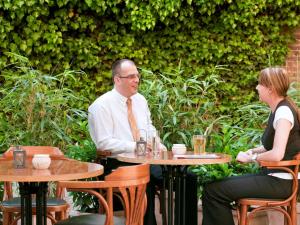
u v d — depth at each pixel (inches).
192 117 315.0
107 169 258.7
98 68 425.7
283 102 230.4
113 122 261.7
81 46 417.7
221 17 433.7
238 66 445.1
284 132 224.2
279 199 228.2
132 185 175.8
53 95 299.0
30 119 290.7
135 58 430.0
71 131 314.0
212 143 308.7
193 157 223.6
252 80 446.0
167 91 319.0
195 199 256.7
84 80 422.6
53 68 416.2
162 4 414.3
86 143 291.3
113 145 254.2
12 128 297.4
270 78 230.5
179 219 236.5
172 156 229.5
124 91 263.3
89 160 285.1
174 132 313.0
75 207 295.1
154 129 276.1
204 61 440.5
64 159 230.2
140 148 232.4
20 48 405.7
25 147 235.1
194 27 433.7
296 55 453.4
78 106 419.5
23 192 182.2
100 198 174.4
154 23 417.1
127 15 419.2
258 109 329.7
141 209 182.9
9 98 299.9
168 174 229.8
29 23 403.9
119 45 425.1
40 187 182.9
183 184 235.9
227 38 439.8
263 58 446.6
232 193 227.9
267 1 437.1
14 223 224.2
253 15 437.7
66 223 186.4
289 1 437.7
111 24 421.7
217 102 442.0
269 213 270.5
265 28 445.4
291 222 228.1
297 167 225.9
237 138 317.7
